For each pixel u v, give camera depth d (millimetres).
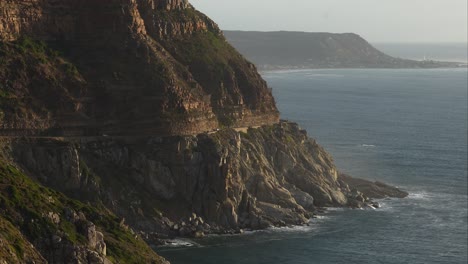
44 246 131125
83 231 138625
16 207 137000
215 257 190750
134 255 149750
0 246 120500
